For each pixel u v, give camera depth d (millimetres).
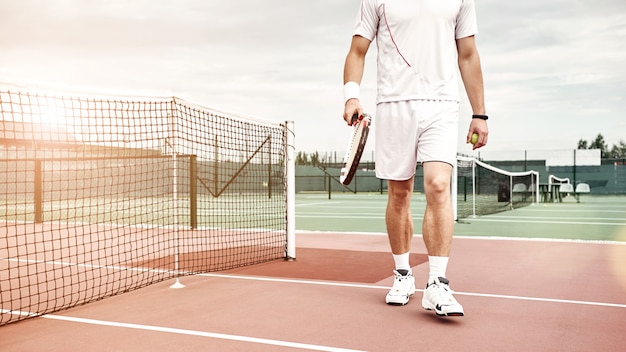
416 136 3363
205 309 3469
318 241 7543
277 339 2789
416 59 3336
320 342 2734
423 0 3301
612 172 28875
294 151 5938
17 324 3133
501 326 3031
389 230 3604
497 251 6277
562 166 29531
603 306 3523
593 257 5789
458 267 5137
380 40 3498
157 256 6125
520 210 14500
